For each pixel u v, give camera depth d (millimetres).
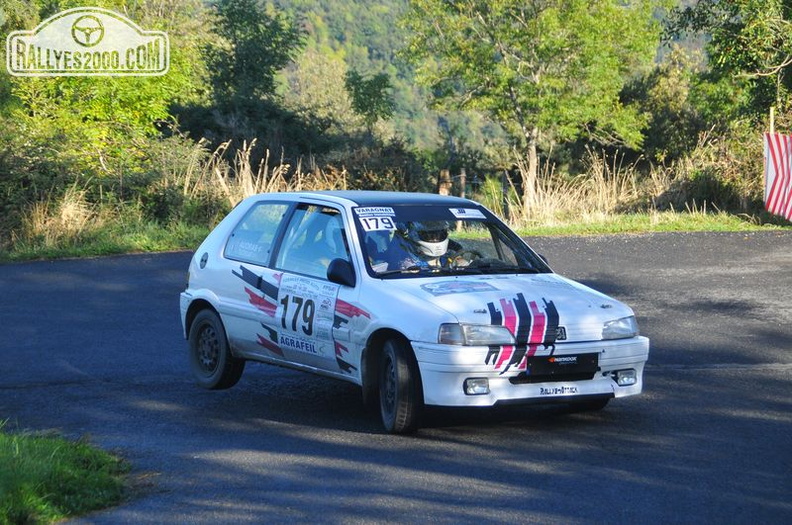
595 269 22422
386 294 10477
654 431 10531
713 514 7922
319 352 11156
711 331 16141
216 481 8961
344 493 8555
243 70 63844
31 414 11633
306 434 10562
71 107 39844
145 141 33031
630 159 61188
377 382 10656
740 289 19828
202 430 10820
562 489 8578
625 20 55906
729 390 12422
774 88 33906
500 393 9922
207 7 67750
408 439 10281
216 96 58781
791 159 29938
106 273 22766
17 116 37062
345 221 11359
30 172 29219
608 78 55906
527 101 54844
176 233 28250
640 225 29219
